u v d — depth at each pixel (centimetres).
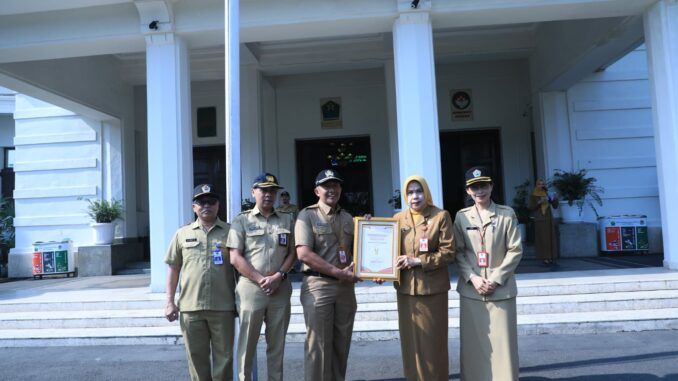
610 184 1119
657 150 771
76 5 785
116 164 1190
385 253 386
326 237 395
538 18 793
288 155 1313
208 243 397
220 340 395
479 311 384
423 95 746
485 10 755
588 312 630
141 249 1220
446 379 388
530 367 482
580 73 1026
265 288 382
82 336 623
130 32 791
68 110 1136
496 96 1280
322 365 386
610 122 1133
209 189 398
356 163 1330
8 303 707
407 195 394
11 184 1564
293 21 768
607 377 446
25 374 516
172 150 763
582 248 1050
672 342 541
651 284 670
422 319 384
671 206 748
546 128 1134
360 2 763
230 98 429
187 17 776
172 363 538
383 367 500
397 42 761
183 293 394
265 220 401
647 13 772
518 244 381
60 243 1104
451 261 383
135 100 1275
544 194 927
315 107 1315
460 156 1306
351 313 406
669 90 740
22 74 898
